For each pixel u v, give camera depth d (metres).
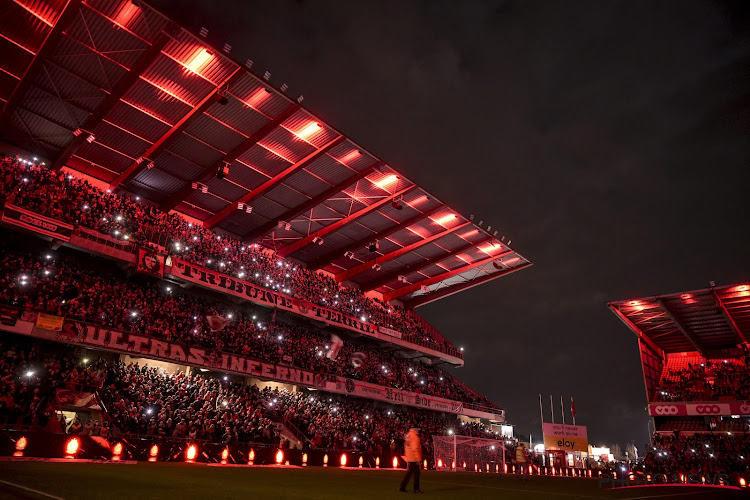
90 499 8.73
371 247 46.75
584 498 15.84
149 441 22.58
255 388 38.59
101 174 37.75
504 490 17.84
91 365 29.67
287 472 21.05
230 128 33.31
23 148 34.19
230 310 43.62
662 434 54.22
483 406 64.00
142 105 31.44
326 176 39.59
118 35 26.11
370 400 50.84
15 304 27.25
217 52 27.69
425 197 43.50
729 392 52.84
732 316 51.75
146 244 36.53
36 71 26.42
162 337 33.12
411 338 58.62
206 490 11.45
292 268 50.06
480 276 58.75
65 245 33.66
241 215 44.22
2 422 22.75
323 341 49.66
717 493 23.05
